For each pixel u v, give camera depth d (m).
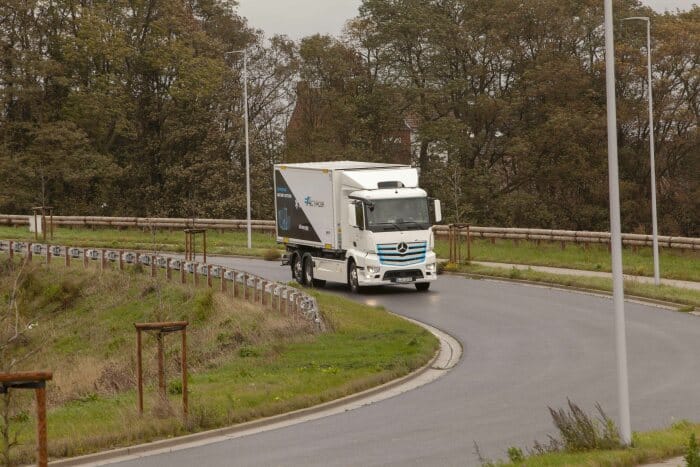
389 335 39.81
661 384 31.23
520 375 33.47
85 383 38.69
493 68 99.88
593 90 93.06
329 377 32.62
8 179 100.50
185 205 102.31
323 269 56.38
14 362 35.41
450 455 23.17
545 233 71.69
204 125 102.88
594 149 94.88
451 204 95.50
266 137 104.94
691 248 62.94
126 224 92.19
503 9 95.25
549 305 48.69
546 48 95.88
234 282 53.78
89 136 107.00
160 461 23.72
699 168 93.44
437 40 95.06
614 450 21.94
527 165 96.31
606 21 23.41
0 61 100.19
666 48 88.38
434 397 30.59
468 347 39.09
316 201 56.00
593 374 33.09
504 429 25.88
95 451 24.81
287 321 43.31
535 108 98.19
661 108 90.94
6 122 102.44
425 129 95.88
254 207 100.50
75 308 63.28
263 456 23.83
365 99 98.56
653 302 48.78
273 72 104.00
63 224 94.94
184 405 27.28
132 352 47.25
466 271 62.31
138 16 101.81
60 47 101.06
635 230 92.69
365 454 23.61
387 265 53.12
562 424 23.30
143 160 107.69
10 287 67.12
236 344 41.06
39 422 17.67
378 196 53.28
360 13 96.56
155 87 106.12
